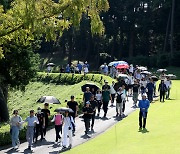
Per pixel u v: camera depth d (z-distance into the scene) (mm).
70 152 26078
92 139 29531
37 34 25938
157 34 113000
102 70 71500
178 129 29594
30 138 28156
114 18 108250
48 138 31688
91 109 31609
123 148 25188
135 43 114500
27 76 47125
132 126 32188
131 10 106438
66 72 79000
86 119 31406
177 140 26203
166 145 24984
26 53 45625
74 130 31281
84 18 104438
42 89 71250
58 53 128750
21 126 29016
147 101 30812
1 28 27219
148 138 27484
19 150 28125
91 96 32844
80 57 122750
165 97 46906
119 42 115750
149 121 33562
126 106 42969
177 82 65688
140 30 109000
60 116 29766
